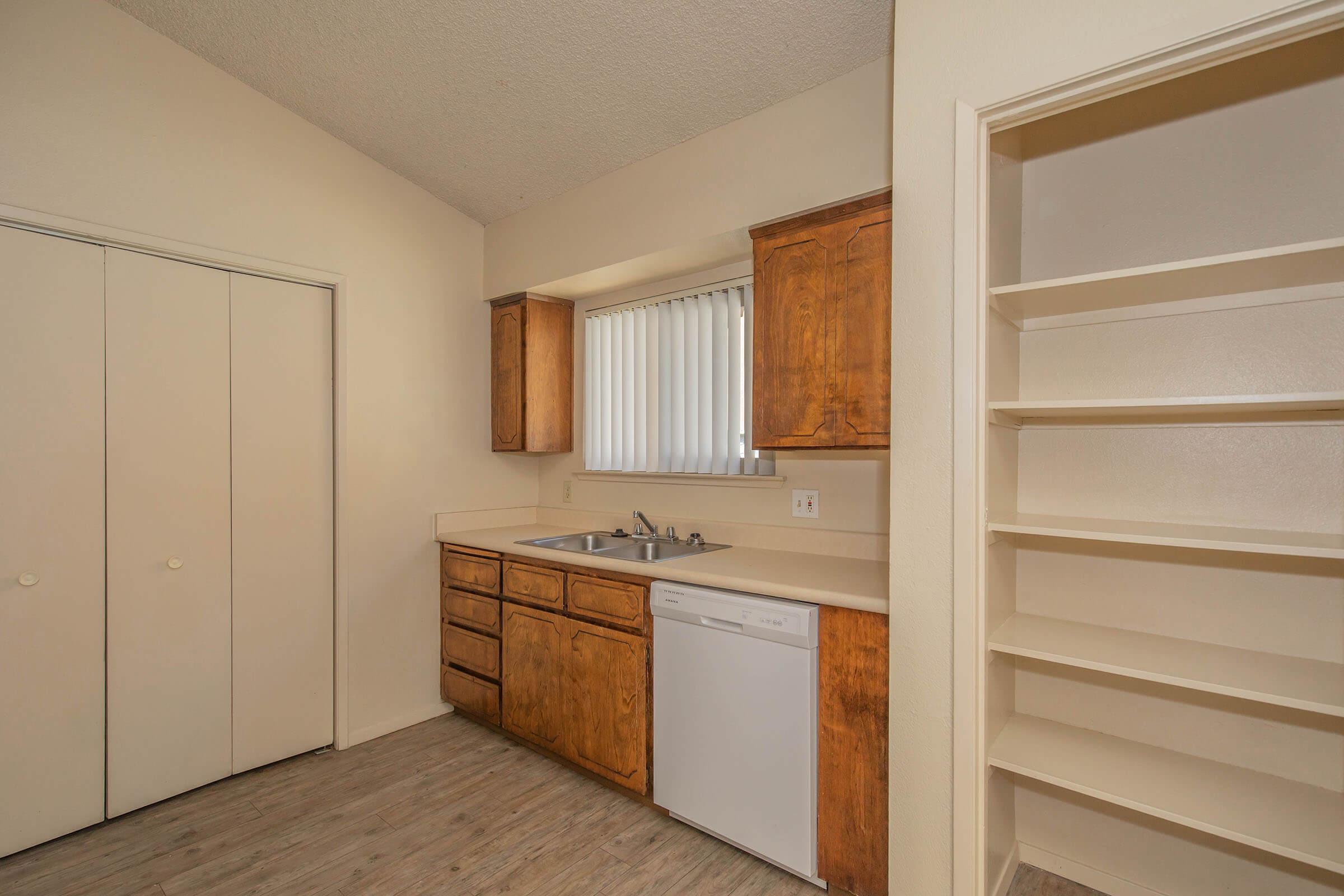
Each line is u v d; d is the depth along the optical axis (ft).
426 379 10.31
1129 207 5.77
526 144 8.76
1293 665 4.82
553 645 8.54
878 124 6.54
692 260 8.81
